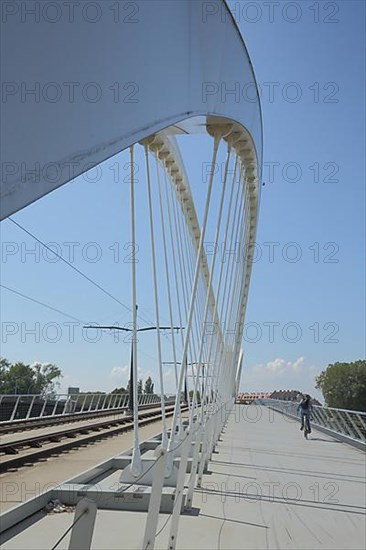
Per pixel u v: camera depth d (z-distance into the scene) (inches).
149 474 244.1
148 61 122.2
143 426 872.9
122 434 690.2
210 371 407.2
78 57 89.1
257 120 331.9
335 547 179.2
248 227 545.0
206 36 181.6
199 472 282.8
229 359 602.9
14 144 71.4
